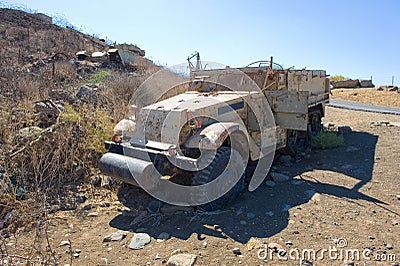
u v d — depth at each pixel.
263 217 3.89
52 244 3.40
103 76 11.98
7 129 5.19
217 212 4.04
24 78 9.33
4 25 23.20
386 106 14.35
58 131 5.29
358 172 5.35
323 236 3.41
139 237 3.49
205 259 3.06
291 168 5.68
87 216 4.07
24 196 4.30
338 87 23.02
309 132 7.15
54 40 21.83
